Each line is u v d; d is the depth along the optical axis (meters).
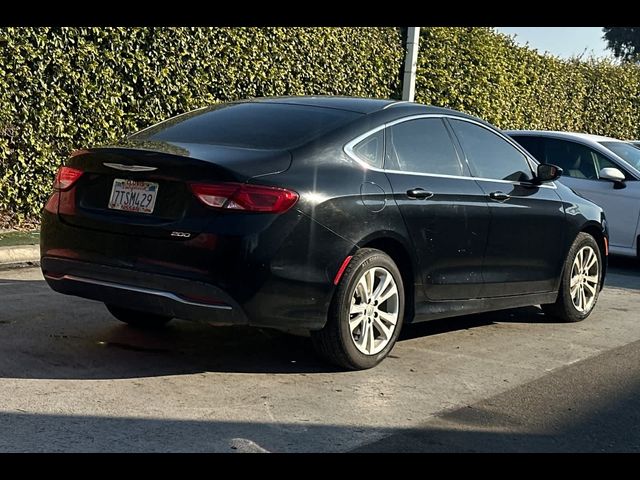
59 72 9.59
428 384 5.32
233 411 4.59
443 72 14.86
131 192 5.03
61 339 5.77
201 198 4.80
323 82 12.62
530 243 6.73
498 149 6.68
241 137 5.38
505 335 6.81
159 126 5.91
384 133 5.68
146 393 4.79
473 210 6.10
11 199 9.70
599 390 5.42
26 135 9.53
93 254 5.09
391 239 5.49
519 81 16.84
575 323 7.44
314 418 4.57
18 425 4.21
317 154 5.22
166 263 4.84
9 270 8.14
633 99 20.31
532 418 4.82
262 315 4.88
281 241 4.84
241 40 11.25
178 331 6.20
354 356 5.34
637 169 11.15
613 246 10.83
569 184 11.07
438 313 5.96
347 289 5.18
